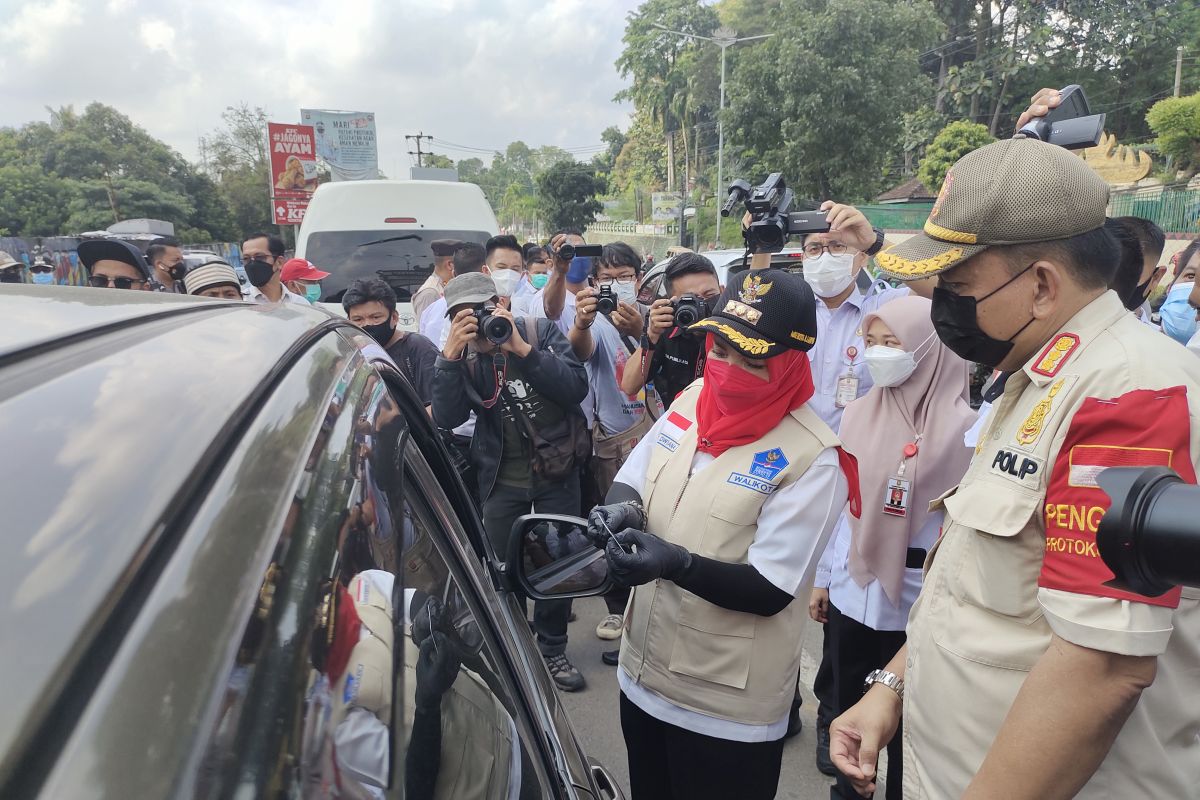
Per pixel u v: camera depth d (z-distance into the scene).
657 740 1.74
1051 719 0.92
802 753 2.74
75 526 0.43
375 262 6.73
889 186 31.78
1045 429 1.03
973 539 1.13
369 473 0.77
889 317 2.11
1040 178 1.04
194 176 48.28
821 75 19.31
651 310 3.10
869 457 2.19
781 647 1.57
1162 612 0.88
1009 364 1.17
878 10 19.09
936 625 1.21
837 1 19.20
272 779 0.42
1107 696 0.90
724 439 1.55
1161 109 18.25
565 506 3.14
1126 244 2.02
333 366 0.91
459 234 6.91
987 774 0.97
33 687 0.35
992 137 23.66
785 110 20.14
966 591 1.15
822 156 20.20
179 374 0.63
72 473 0.46
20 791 0.31
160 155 47.03
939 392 2.14
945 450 2.11
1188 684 1.04
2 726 0.33
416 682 0.68
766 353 1.43
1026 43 29.73
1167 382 0.94
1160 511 0.71
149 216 41.81
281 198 24.56
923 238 1.15
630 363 3.19
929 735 1.21
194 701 0.40
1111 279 1.09
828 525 1.51
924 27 19.64
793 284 1.48
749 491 1.49
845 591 2.29
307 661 0.50
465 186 7.07
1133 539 0.73
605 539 1.40
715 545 1.52
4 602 0.37
